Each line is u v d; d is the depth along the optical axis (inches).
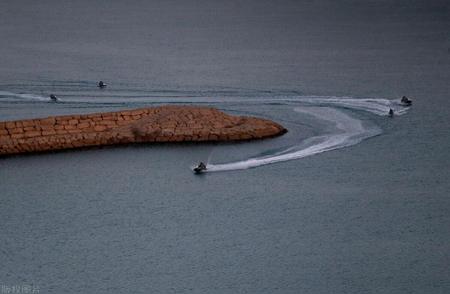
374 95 4052.7
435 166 2952.8
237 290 2110.0
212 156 2970.0
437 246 2338.8
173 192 2694.4
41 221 2502.5
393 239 2384.4
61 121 3080.7
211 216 2529.5
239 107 3740.2
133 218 2516.0
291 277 2171.5
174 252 2308.1
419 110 3663.9
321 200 2645.2
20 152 2979.8
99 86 4288.9
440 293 2096.5
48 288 2128.4
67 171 2849.4
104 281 2159.2
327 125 3388.3
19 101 3929.6
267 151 3036.4
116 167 2878.9
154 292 2103.8
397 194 2701.8
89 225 2472.9
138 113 3174.2
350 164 2945.4
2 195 2677.2
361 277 2170.3
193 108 3206.2
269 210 2573.8
